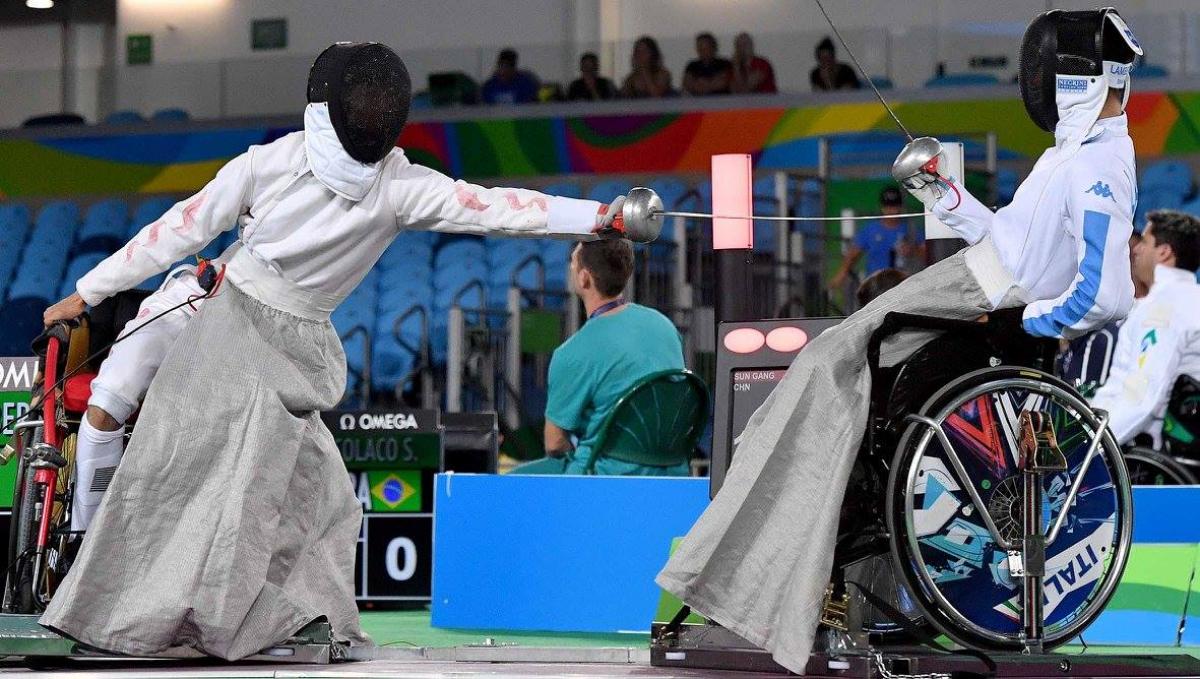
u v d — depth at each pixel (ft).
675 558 22.61
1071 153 22.68
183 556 23.94
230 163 25.54
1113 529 22.50
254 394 24.62
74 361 27.32
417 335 83.61
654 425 37.04
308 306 25.77
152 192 98.58
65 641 23.84
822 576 21.45
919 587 21.52
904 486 21.40
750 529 22.49
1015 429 22.00
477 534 34.76
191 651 24.20
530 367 75.61
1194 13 87.15
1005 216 22.72
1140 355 41.86
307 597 25.21
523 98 94.99
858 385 22.13
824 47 90.58
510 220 25.35
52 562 26.20
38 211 99.60
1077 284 21.79
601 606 33.68
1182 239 42.24
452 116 94.32
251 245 25.49
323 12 110.01
